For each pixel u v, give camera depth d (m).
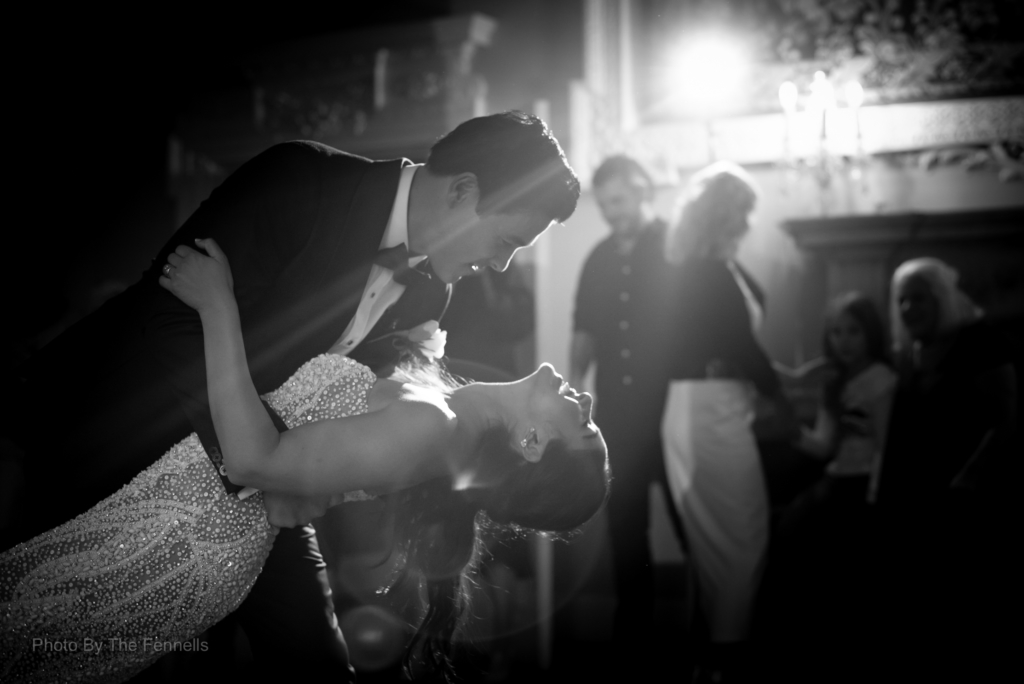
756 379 3.89
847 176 4.70
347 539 3.76
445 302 2.15
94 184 5.78
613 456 3.98
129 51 5.70
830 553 4.26
